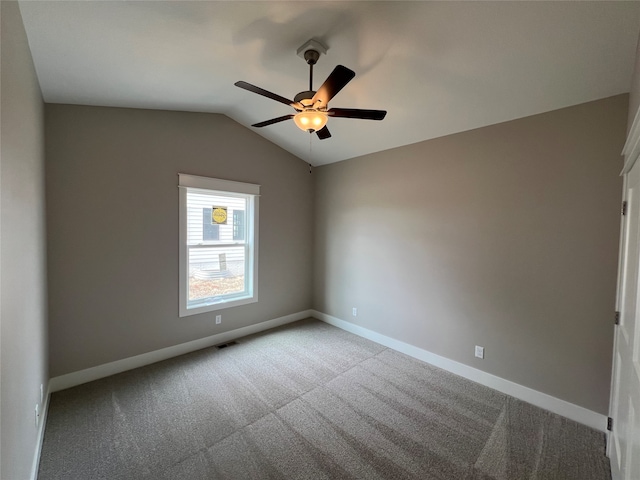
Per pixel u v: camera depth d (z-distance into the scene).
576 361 2.18
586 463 1.79
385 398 2.44
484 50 1.85
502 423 2.14
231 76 2.39
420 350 3.18
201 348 3.38
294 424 2.10
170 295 3.12
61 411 2.20
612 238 2.02
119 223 2.78
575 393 2.19
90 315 2.64
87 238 2.61
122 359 2.83
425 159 3.12
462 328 2.83
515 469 1.74
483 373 2.68
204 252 3.46
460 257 2.84
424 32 1.78
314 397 2.44
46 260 2.35
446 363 2.95
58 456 1.77
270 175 3.96
